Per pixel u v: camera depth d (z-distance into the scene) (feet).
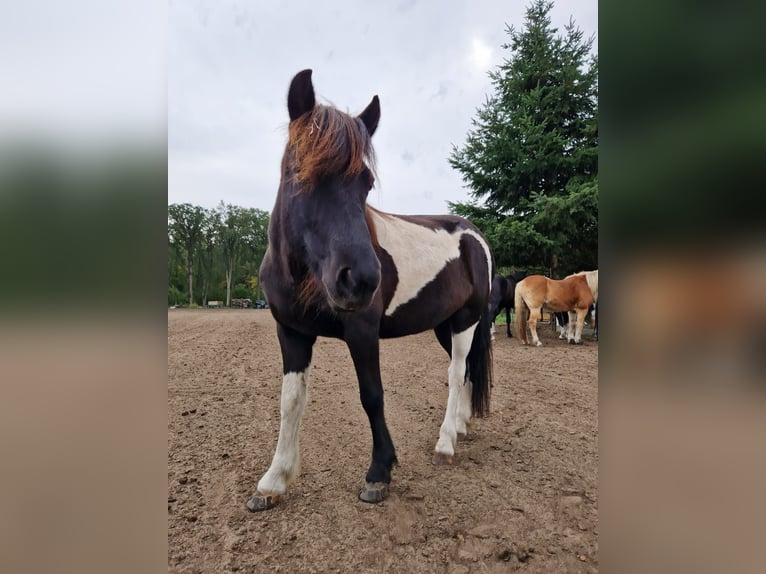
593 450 9.70
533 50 38.83
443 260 9.68
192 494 7.54
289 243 6.67
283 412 7.68
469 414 10.80
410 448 9.88
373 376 7.52
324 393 14.71
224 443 9.91
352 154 6.08
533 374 18.02
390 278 8.38
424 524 6.71
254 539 6.28
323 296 6.85
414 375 18.03
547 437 10.53
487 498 7.50
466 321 10.36
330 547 6.13
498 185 39.93
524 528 6.61
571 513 7.02
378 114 7.80
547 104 37.83
